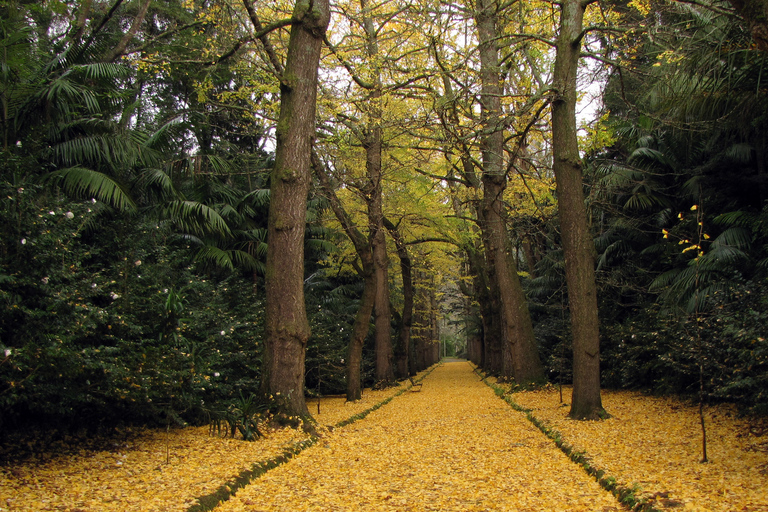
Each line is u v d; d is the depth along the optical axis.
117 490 4.49
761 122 8.89
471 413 10.58
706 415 7.91
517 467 5.69
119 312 6.66
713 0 7.40
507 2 11.91
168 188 10.56
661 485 4.34
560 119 8.99
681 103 9.16
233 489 4.75
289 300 8.19
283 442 6.93
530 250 21.03
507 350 16.36
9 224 5.43
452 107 10.00
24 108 8.27
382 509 4.27
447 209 18.00
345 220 12.30
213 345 9.01
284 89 8.56
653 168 12.88
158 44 13.36
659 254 12.93
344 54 12.09
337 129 12.70
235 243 15.11
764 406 6.57
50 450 6.01
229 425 7.65
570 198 8.86
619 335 12.25
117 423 7.08
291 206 8.31
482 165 13.82
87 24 11.87
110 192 8.12
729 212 10.02
